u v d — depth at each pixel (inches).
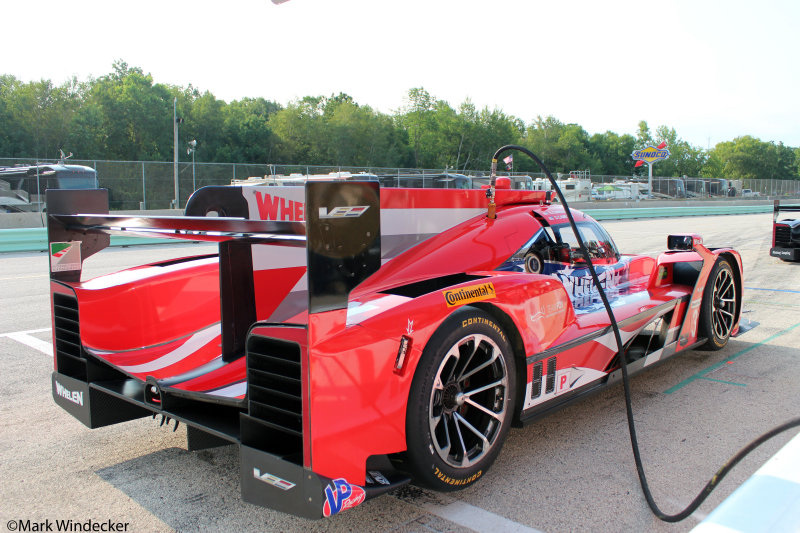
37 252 526.3
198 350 115.8
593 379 127.1
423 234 115.7
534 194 144.9
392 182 754.2
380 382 81.1
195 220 84.5
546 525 87.9
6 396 148.7
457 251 117.0
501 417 100.0
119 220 97.0
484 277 110.3
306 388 73.9
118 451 116.7
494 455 100.0
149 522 90.0
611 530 86.7
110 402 111.2
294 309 122.3
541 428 127.1
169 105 2642.7
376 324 81.0
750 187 2119.8
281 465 77.4
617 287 162.6
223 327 110.8
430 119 3240.7
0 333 214.8
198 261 134.0
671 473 105.3
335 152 2780.5
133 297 115.9
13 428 128.6
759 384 156.3
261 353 81.8
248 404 83.2
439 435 95.7
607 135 4571.9
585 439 120.7
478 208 127.5
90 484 102.7
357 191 76.1
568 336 117.7
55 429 128.2
